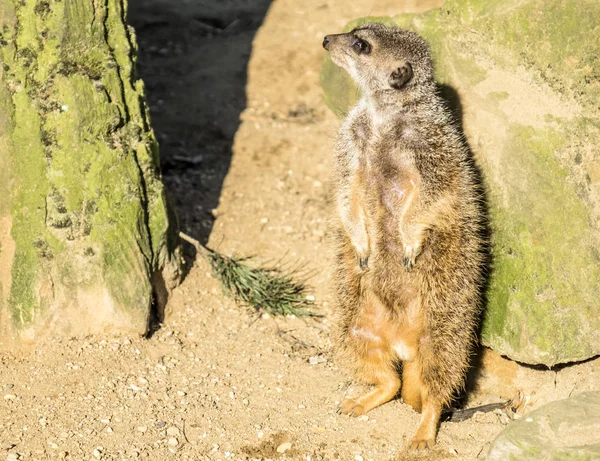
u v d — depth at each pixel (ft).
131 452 15.37
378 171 17.69
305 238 23.38
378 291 17.62
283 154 27.02
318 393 17.74
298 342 19.61
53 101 17.95
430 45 19.08
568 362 17.17
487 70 18.16
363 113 18.08
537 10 17.38
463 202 17.13
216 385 17.66
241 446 15.84
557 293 16.57
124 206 18.53
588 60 16.92
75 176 18.07
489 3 18.04
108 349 18.16
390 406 17.58
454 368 16.90
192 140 27.81
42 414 16.21
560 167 17.06
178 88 30.99
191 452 15.56
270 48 32.71
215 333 19.67
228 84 30.94
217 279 21.24
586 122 16.98
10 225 18.04
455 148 17.31
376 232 17.93
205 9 36.35
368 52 17.66
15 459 14.94
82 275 18.13
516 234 17.20
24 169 17.98
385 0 33.24
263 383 17.90
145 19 35.94
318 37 32.81
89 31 18.15
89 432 15.80
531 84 17.60
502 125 17.72
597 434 15.23
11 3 17.65
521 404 17.76
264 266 22.17
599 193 16.89
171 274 19.93
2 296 17.97
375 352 17.74
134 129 18.90
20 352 17.93
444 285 17.04
